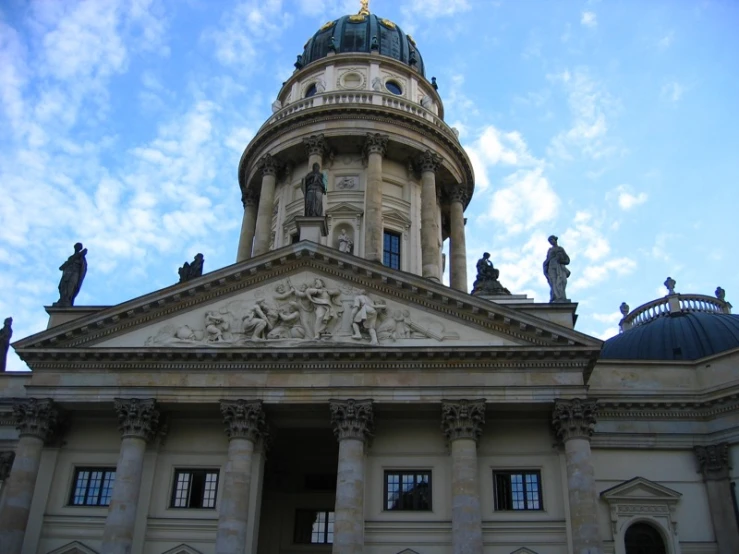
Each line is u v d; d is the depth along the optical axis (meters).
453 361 38.44
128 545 36.34
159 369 39.66
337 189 59.78
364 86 66.25
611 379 45.16
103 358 39.66
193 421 40.75
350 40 69.81
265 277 41.62
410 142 60.97
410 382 38.31
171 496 39.09
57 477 39.84
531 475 38.56
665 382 44.97
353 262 40.69
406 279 40.06
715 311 57.97
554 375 37.97
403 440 39.50
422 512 37.78
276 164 61.75
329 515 43.81
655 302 59.34
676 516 41.84
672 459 43.41
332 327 39.91
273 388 38.66
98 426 41.19
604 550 40.88
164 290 40.62
